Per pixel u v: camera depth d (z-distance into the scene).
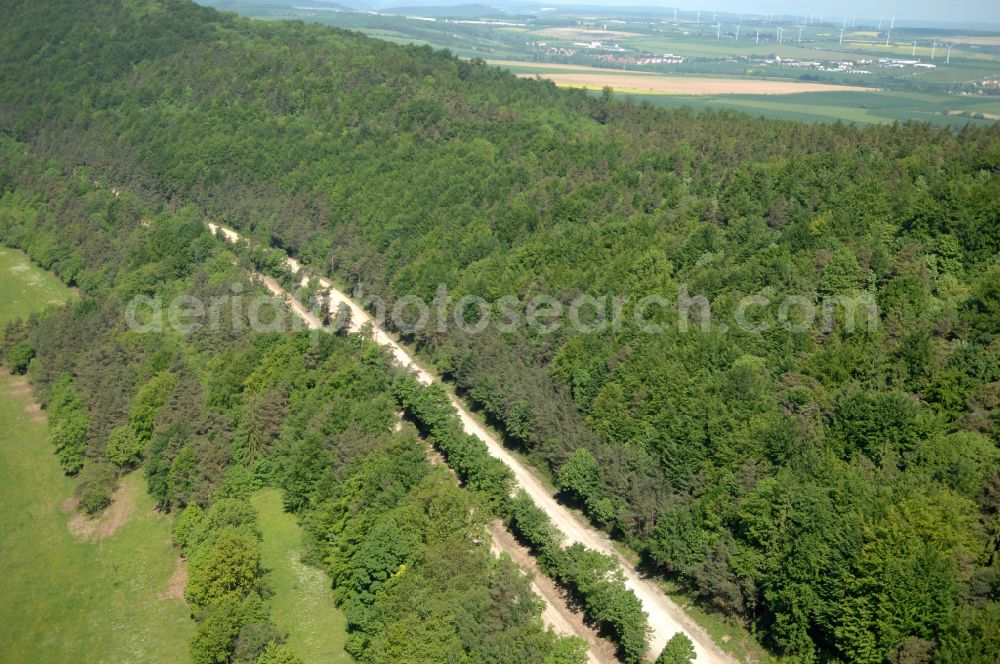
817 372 116.81
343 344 155.00
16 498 141.38
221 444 134.00
